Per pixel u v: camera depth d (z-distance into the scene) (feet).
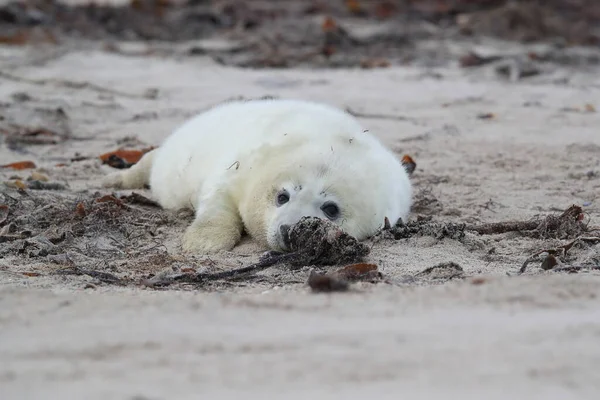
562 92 79.61
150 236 42.09
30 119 64.64
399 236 40.70
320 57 93.15
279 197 39.81
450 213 46.88
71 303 28.89
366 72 87.35
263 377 21.47
